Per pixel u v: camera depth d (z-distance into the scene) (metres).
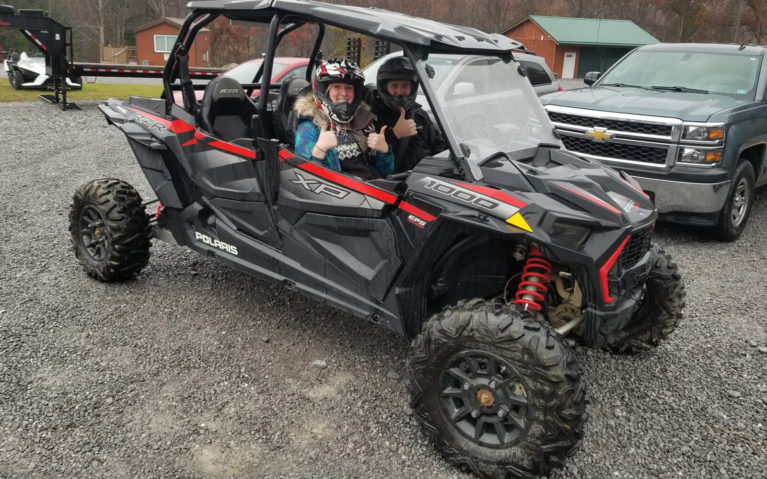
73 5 54.44
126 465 2.77
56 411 3.12
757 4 57.34
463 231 2.91
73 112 14.02
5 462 2.75
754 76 6.96
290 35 4.88
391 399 3.38
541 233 2.67
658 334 3.80
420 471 2.83
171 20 49.47
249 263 3.88
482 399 2.72
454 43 3.07
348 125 3.53
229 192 3.80
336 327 4.18
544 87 8.98
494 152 3.08
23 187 7.44
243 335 4.01
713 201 5.89
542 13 57.38
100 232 4.62
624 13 58.53
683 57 7.59
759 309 4.71
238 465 2.81
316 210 3.36
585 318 2.91
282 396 3.37
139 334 3.96
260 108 3.60
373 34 3.06
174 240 4.54
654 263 3.70
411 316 3.19
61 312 4.20
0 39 49.66
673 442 3.09
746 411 3.37
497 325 2.63
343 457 2.90
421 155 3.73
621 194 3.09
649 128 6.05
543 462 2.64
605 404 3.41
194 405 3.24
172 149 4.09
